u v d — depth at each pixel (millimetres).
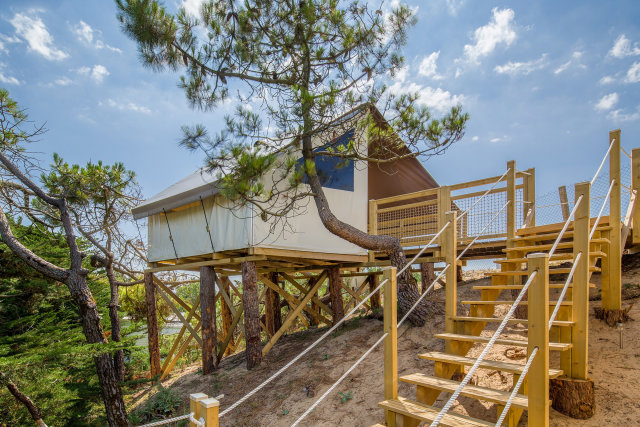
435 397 4512
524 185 8047
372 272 12367
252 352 9312
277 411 6867
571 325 4527
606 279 6102
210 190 9094
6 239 7715
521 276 7441
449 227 5465
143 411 8883
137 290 16906
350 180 10438
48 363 7004
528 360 3350
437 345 7180
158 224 12180
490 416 4883
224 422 7176
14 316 10953
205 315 10461
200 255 10367
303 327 14812
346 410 6113
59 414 8820
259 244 8680
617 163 6184
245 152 6789
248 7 8133
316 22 8289
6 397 7602
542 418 3332
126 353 13844
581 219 4691
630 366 4938
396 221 10117
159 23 7430
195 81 8219
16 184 9078
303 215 9445
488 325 7281
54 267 7867
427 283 11359
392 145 9562
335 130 8633
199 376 10305
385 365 4496
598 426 4180
